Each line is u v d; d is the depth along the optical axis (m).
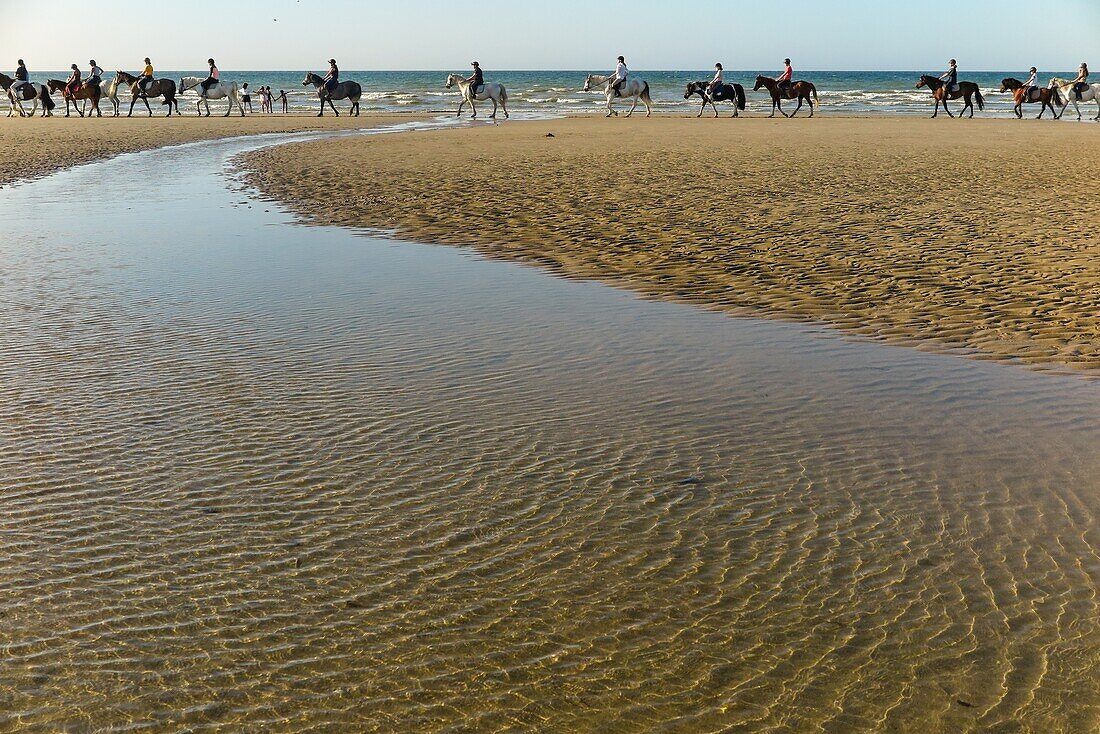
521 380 6.67
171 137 31.62
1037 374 6.91
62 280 9.62
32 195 16.55
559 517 4.70
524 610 3.90
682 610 3.92
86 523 4.54
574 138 29.50
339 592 4.00
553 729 3.22
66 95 46.28
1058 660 3.61
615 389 6.52
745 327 8.13
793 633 3.77
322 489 4.95
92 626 3.73
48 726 3.18
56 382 6.51
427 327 7.98
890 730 3.24
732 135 30.80
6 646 3.59
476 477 5.12
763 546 4.44
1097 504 4.90
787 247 11.37
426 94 72.88
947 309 8.62
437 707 3.31
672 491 5.00
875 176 18.42
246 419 5.88
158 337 7.61
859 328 8.11
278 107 61.44
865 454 5.52
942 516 4.76
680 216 13.65
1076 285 9.26
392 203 15.25
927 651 3.66
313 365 6.93
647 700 3.37
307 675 3.46
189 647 3.61
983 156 22.66
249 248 11.48
